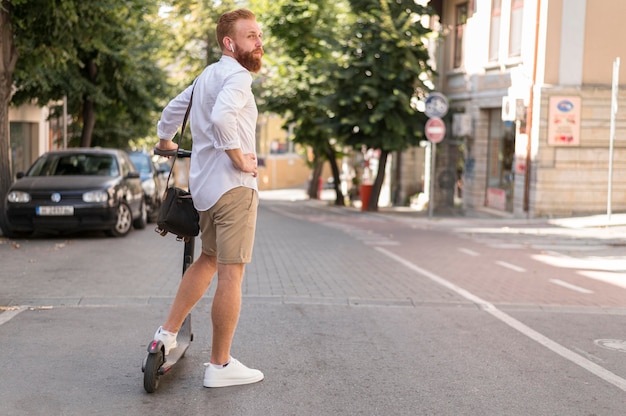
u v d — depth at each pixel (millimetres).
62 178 15547
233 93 4766
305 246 14789
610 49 23484
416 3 29609
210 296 8609
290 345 6457
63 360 5781
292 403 4902
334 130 30516
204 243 5188
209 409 4742
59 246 13930
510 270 12016
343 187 54188
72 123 32688
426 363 5996
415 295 9234
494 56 27125
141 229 18172
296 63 36281
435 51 32000
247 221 4988
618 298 9547
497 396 5188
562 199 23500
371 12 28812
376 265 12094
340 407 4855
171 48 42812
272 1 35438
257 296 8758
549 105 23250
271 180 72062
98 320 7250
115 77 25453
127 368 5602
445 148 31891
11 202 14781
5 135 15742
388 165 40844
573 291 10031
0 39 15352
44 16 15648
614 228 19578
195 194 5012
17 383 5188
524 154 24031
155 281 9812
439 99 24016
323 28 35625
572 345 6785
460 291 9688
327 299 8695
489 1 27328
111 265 11352
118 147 33312
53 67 17938
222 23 4992
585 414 4867
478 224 22156
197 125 5004
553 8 23234
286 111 37219
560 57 23359
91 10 16234
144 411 4684
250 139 4984
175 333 5219
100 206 14922
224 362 5203
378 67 29094
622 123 23484
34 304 8031
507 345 6699
